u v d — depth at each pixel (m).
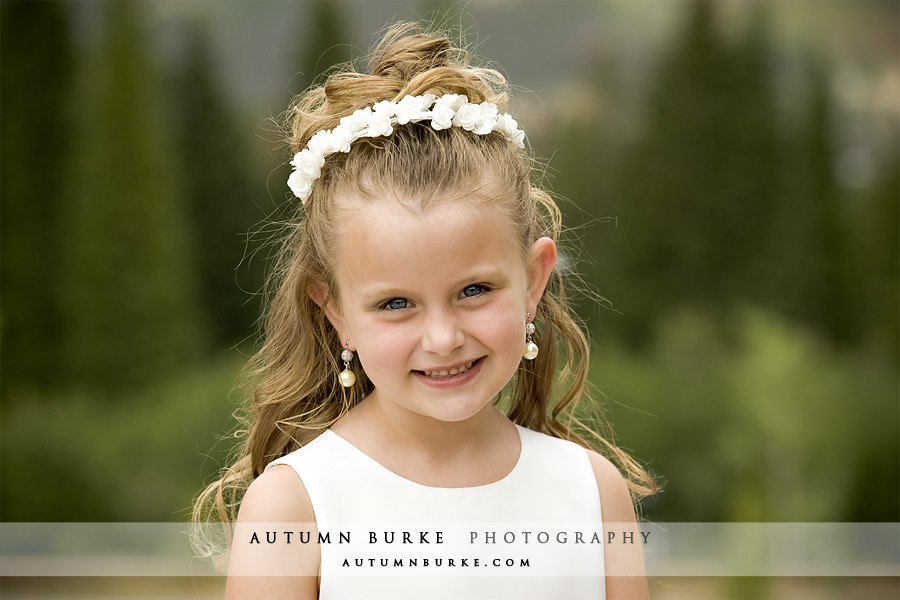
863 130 11.72
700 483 8.65
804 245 11.01
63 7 10.02
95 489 8.02
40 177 9.59
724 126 11.34
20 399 9.05
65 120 9.70
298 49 11.65
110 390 9.20
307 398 1.46
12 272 9.30
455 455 1.34
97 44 9.95
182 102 11.04
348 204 1.24
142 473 8.16
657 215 11.21
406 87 1.35
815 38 11.85
